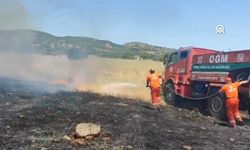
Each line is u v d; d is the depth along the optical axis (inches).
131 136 360.5
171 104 711.7
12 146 305.4
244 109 560.7
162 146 337.7
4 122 376.8
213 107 583.2
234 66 552.4
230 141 384.8
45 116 415.5
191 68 667.4
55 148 307.3
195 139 377.7
